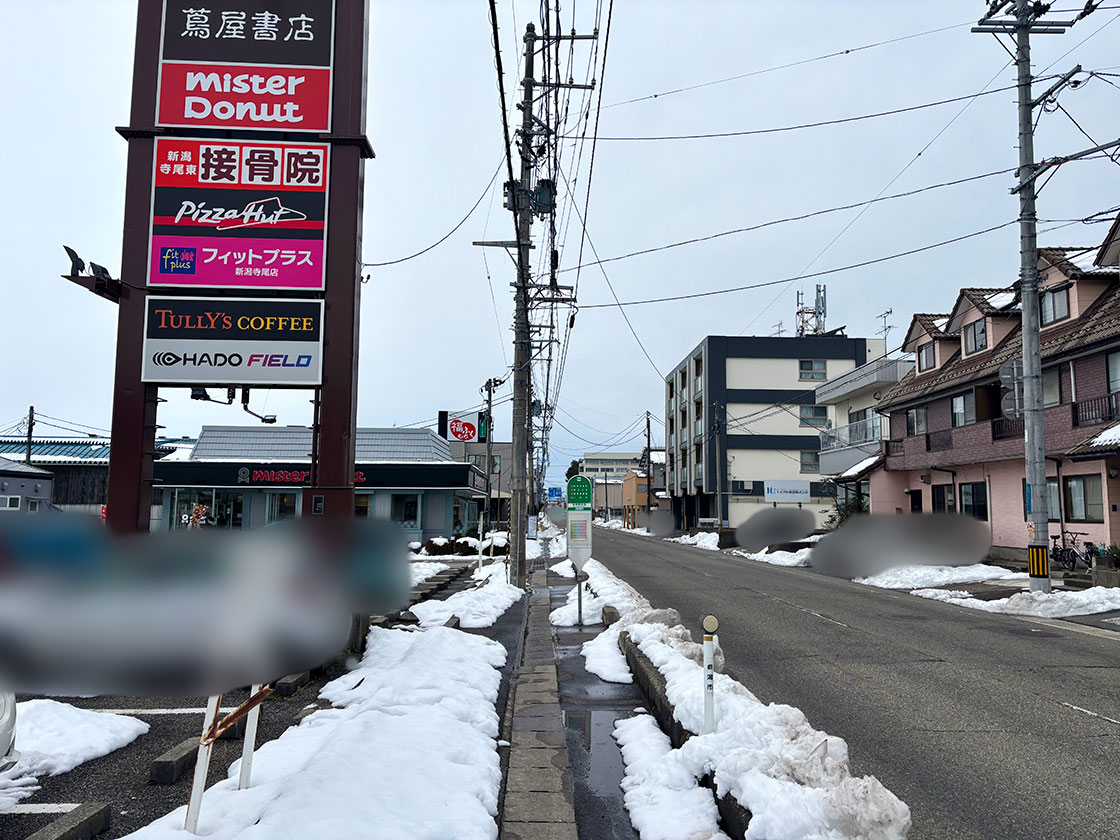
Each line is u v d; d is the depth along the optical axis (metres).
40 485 28.41
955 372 25.44
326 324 8.69
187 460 32.19
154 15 8.84
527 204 16.33
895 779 5.19
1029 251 15.55
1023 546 22.03
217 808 3.98
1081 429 18.67
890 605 15.28
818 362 49.53
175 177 8.70
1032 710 7.01
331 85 8.90
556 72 11.08
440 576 21.41
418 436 34.44
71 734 5.45
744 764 4.27
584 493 12.80
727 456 48.38
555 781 5.02
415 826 3.71
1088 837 4.27
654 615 10.24
